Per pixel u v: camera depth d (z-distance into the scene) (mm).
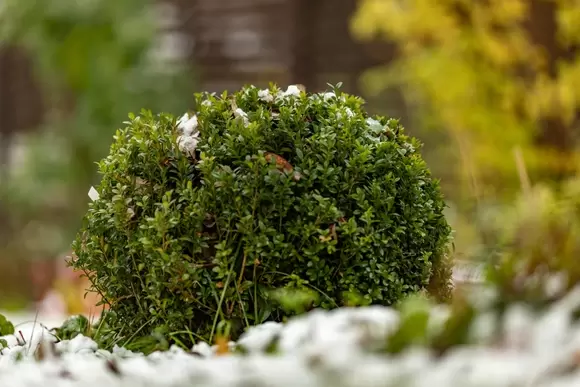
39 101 25094
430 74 12852
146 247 4895
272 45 21641
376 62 19625
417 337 2969
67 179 20438
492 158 12055
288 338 3422
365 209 4930
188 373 3125
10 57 25578
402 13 13383
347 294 4727
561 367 2590
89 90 20047
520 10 11945
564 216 5359
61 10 19641
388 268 4969
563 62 11859
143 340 4910
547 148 11836
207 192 4879
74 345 4992
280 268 4879
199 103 5277
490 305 3025
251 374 2857
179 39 22672
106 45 20109
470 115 12453
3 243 21391
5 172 23672
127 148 5250
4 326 6082
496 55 12258
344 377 2740
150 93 20250
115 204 5059
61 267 15016
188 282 4848
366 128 5230
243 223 4797
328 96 5391
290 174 4867
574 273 3055
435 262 5344
